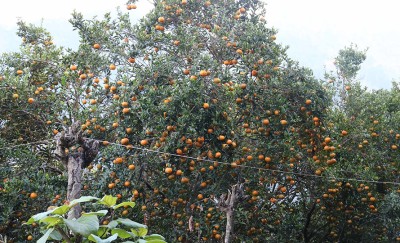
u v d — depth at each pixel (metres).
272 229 14.46
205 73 10.57
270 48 11.84
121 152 10.45
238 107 11.16
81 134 8.09
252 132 11.51
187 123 10.07
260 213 13.50
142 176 11.02
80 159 8.05
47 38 14.52
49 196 11.12
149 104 10.24
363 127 14.72
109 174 10.54
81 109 11.86
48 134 12.06
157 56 11.30
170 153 10.17
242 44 11.84
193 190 10.94
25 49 12.85
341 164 14.05
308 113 11.74
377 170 14.71
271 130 11.29
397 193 14.52
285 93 11.59
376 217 15.02
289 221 14.41
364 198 14.22
